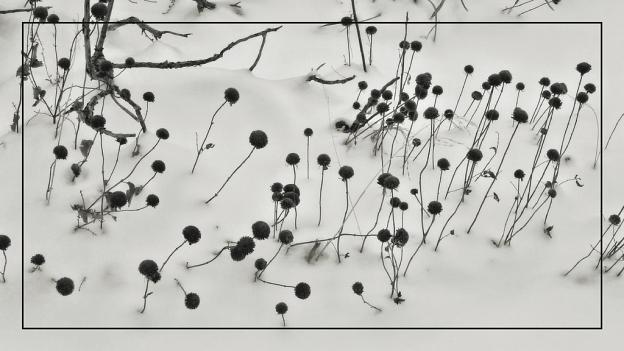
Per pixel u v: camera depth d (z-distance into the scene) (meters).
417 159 3.45
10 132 3.14
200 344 2.18
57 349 2.09
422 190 3.19
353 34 4.81
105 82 3.11
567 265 2.78
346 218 2.92
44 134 3.09
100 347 2.12
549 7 5.33
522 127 3.98
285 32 4.75
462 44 4.88
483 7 5.30
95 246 2.53
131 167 2.98
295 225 2.73
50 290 2.33
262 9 5.00
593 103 4.31
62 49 4.08
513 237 2.93
